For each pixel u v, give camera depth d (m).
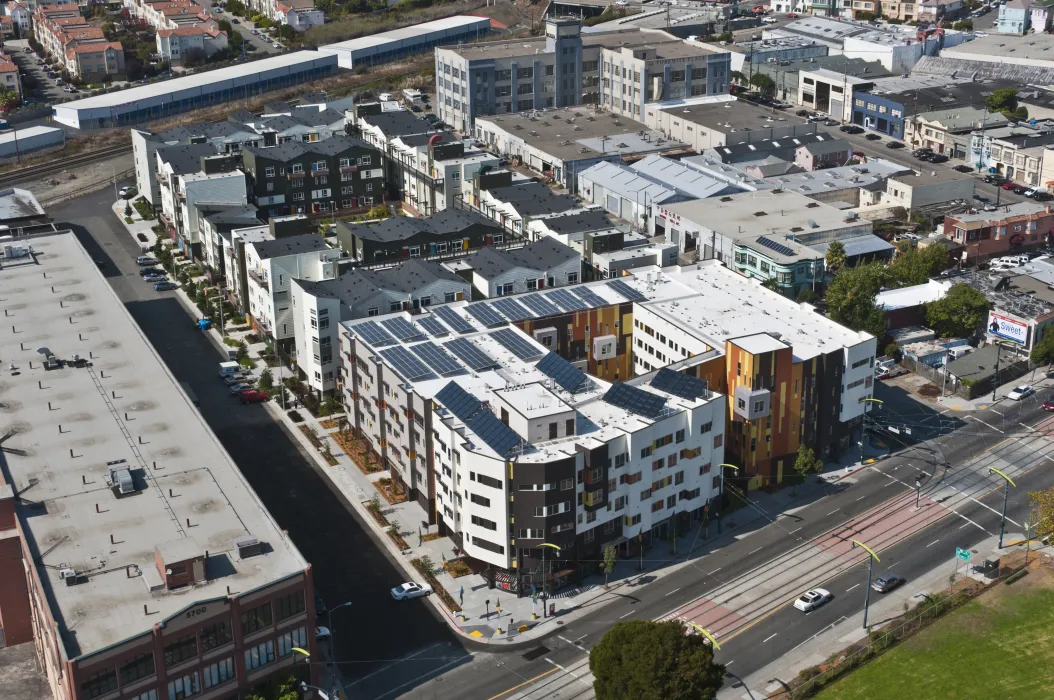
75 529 169.88
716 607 187.88
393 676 173.25
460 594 190.38
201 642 154.38
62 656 144.88
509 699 168.25
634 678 154.12
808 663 175.12
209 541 167.75
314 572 196.62
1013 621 183.62
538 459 185.25
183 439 194.12
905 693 169.38
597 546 195.12
